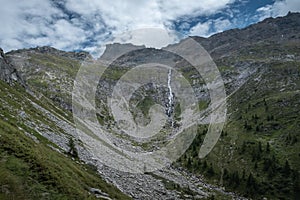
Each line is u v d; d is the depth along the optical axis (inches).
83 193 1245.1
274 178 5290.4
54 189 1133.7
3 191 985.5
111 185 1937.7
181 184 3897.6
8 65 4020.7
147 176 3309.5
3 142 1246.9
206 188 4726.9
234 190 5113.2
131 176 2812.5
